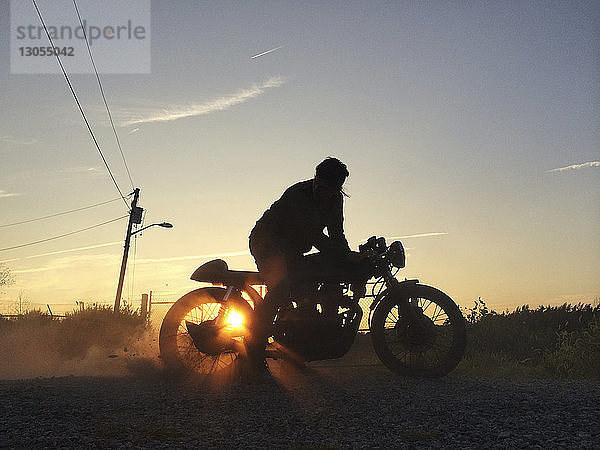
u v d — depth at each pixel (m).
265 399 4.58
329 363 7.13
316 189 5.31
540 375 6.49
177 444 3.37
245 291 5.60
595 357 6.59
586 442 3.33
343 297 5.35
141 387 5.10
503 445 3.31
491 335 7.93
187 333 5.75
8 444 3.34
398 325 5.48
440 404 4.34
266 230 5.48
